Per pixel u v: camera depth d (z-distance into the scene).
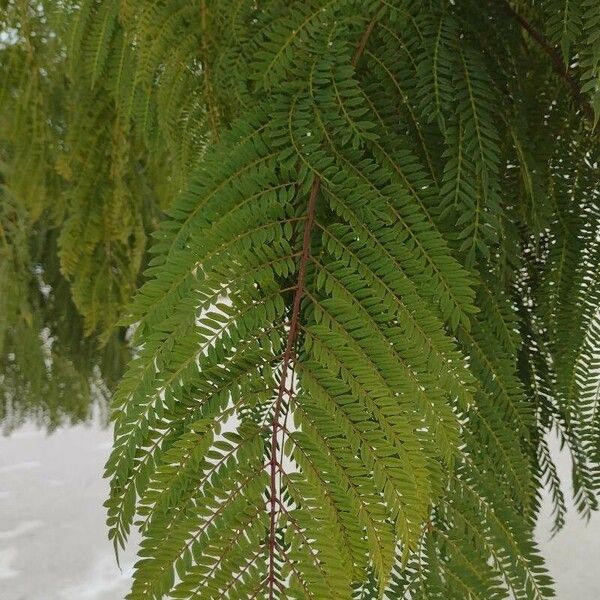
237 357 0.69
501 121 0.84
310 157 0.73
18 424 2.45
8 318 1.90
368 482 0.67
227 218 0.72
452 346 0.72
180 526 0.66
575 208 0.86
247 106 0.82
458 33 0.80
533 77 0.88
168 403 0.68
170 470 0.67
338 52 0.76
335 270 0.72
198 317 0.69
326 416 0.68
